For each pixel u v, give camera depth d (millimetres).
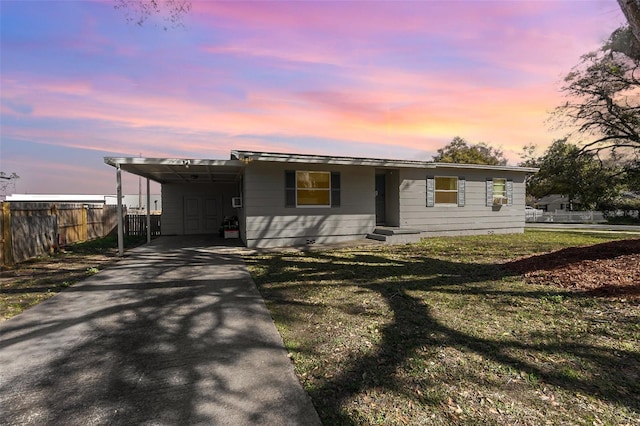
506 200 15430
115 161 9289
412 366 2826
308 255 9258
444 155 34625
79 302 4875
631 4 4777
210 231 16531
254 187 10875
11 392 2480
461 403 2285
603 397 2312
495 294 4992
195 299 5020
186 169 11234
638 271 5141
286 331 3713
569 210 33062
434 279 6062
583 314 3994
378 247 10648
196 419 2139
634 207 28781
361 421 2109
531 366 2779
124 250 10531
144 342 3428
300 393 2449
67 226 11758
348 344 3322
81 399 2385
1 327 3877
